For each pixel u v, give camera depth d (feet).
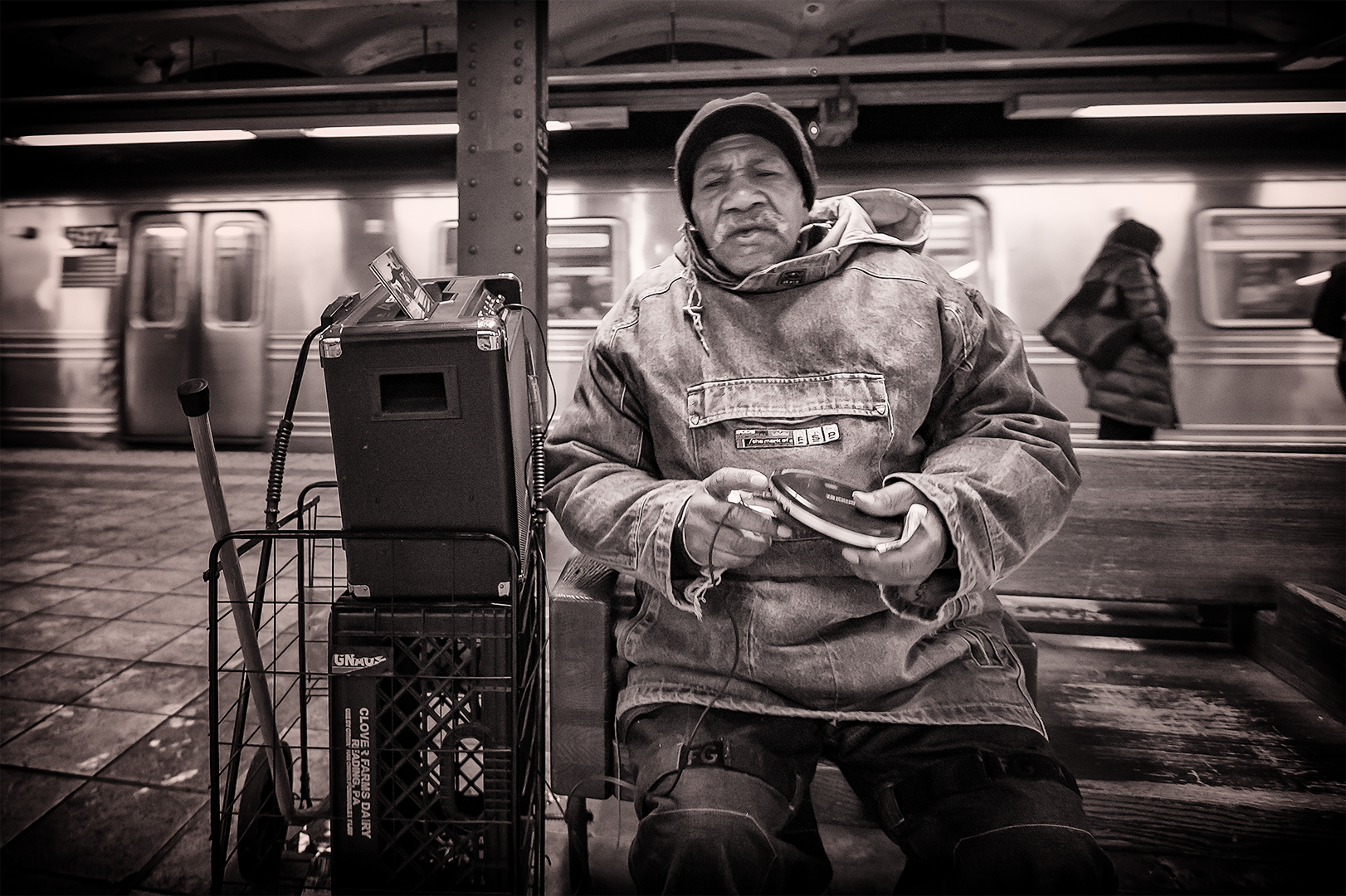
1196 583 8.05
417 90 15.35
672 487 3.73
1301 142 14.97
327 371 3.70
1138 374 12.75
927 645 3.88
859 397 3.83
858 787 3.88
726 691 3.82
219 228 17.88
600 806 5.45
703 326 4.06
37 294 18.84
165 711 7.02
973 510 3.49
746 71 13.51
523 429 4.20
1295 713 6.97
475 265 6.21
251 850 4.63
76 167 18.39
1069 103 14.10
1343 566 7.89
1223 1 13.65
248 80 14.55
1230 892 4.67
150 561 11.73
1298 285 15.03
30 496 15.62
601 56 14.76
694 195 4.26
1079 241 15.23
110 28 14.38
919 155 15.43
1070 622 9.45
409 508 3.84
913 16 14.03
